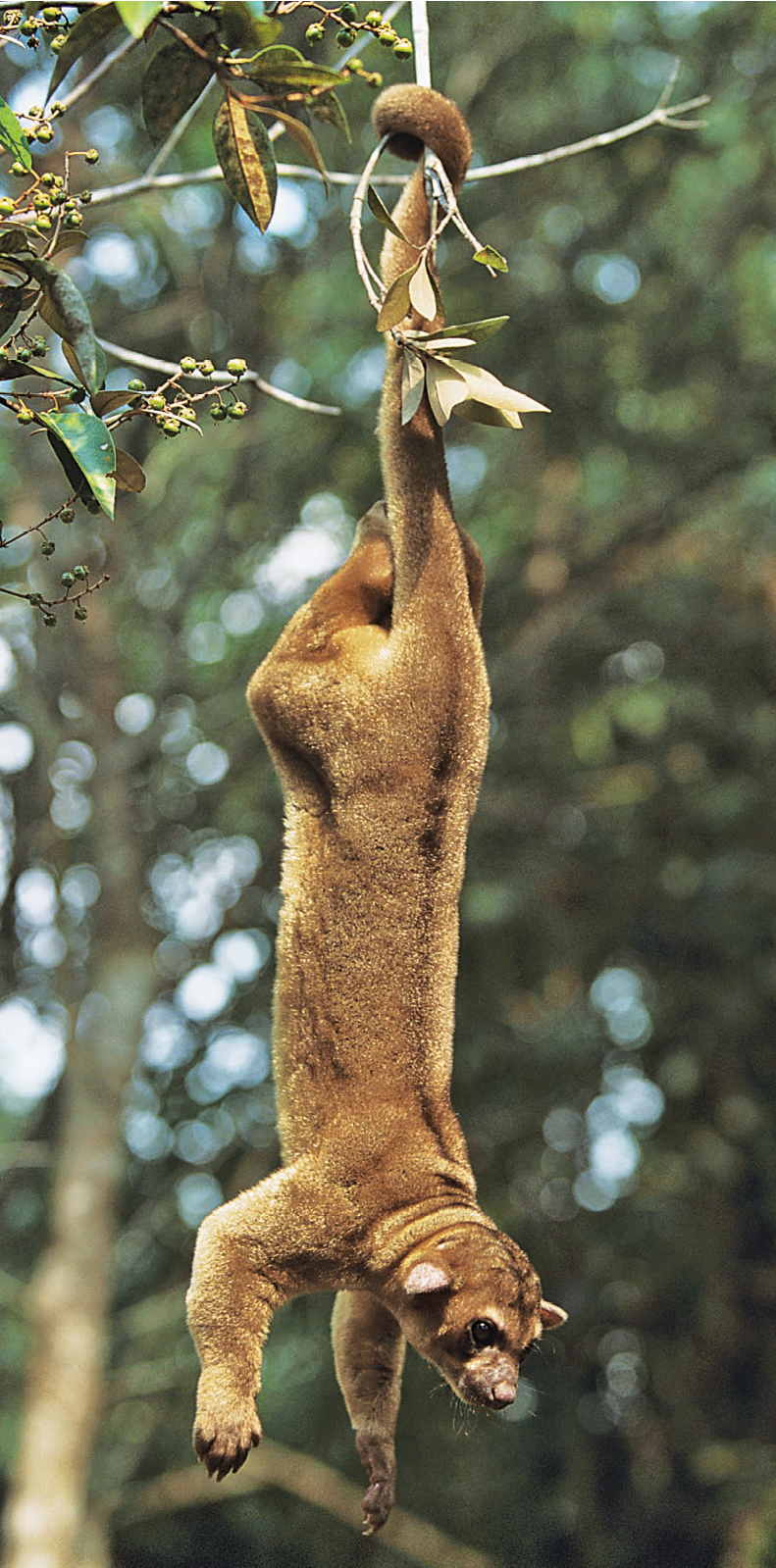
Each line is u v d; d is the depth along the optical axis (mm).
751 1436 19531
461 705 4488
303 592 16828
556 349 16312
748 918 16766
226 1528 21219
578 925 17547
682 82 15664
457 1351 4449
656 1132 18016
